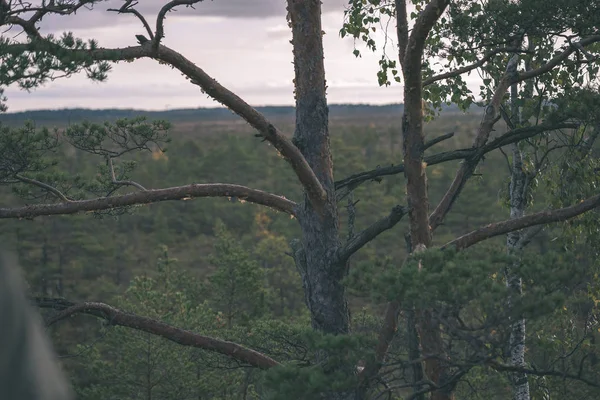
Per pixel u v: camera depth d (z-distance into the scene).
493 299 5.77
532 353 13.81
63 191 11.89
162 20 8.19
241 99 8.83
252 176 139.75
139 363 22.95
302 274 10.35
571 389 13.36
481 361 6.65
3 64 6.25
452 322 6.32
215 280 31.44
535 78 12.41
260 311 32.09
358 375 7.03
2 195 69.69
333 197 10.20
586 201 9.36
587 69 11.91
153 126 11.59
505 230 9.48
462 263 6.24
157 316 26.02
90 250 74.19
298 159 9.44
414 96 9.27
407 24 10.95
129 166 12.21
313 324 10.23
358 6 13.49
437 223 10.24
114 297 26.75
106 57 7.58
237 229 111.81
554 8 9.77
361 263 6.57
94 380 26.28
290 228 93.94
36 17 7.45
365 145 189.12
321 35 10.26
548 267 6.31
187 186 9.62
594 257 12.42
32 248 71.06
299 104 10.29
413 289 5.93
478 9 10.72
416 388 8.59
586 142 11.98
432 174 90.06
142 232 112.81
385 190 94.88
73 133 11.43
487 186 76.75
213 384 22.86
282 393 6.23
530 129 10.10
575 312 14.02
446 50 11.34
